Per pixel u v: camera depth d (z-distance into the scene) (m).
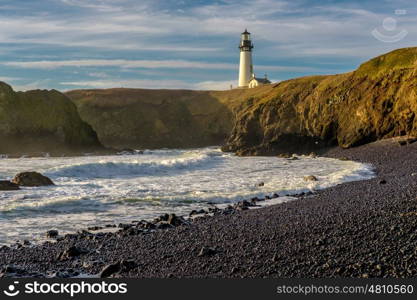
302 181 32.59
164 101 128.12
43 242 16.00
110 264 12.20
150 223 17.97
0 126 81.69
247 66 140.38
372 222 14.88
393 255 11.61
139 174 38.34
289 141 73.56
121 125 118.94
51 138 85.50
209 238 14.99
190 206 23.38
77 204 23.28
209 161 50.91
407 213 15.70
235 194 26.12
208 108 123.88
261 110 81.50
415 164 40.81
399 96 59.12
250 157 65.44
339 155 61.06
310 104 73.88
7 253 14.23
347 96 67.44
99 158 69.00
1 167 49.84
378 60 67.62
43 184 30.06
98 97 127.69
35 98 88.06
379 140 60.88
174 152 88.44
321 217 16.64
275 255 12.31
